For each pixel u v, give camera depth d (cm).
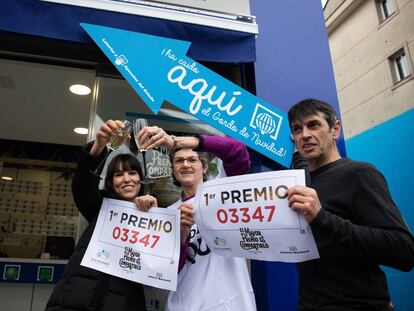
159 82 210
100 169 164
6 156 465
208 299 139
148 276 140
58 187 473
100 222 153
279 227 118
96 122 235
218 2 253
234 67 273
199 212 135
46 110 382
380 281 108
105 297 140
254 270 231
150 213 150
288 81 264
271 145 231
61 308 138
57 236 455
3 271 321
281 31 276
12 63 268
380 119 1055
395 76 1030
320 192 120
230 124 222
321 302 108
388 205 104
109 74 246
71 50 245
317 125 128
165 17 220
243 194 127
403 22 1000
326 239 113
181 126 246
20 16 197
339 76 1281
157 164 218
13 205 451
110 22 211
